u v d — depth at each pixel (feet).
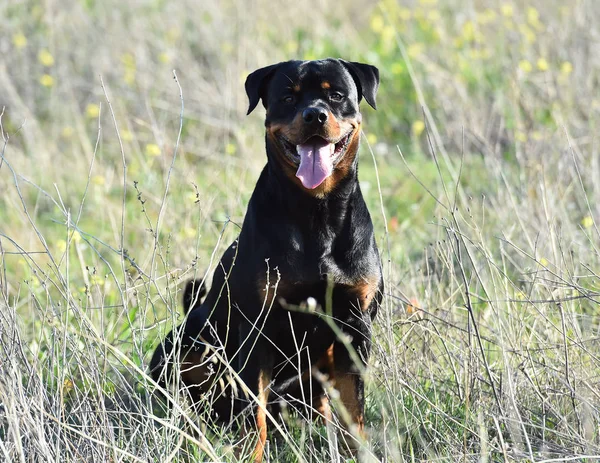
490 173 36.73
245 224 22.72
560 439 19.85
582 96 43.01
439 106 47.19
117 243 32.48
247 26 54.90
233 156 42.29
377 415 23.40
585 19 48.26
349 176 22.41
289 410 24.34
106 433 19.04
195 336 24.36
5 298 20.62
